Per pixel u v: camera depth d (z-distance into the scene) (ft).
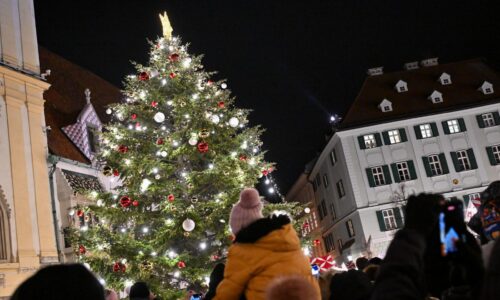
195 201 56.90
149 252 54.34
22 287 7.85
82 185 82.43
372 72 153.58
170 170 59.11
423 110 139.74
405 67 156.87
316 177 173.68
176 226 53.31
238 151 61.46
